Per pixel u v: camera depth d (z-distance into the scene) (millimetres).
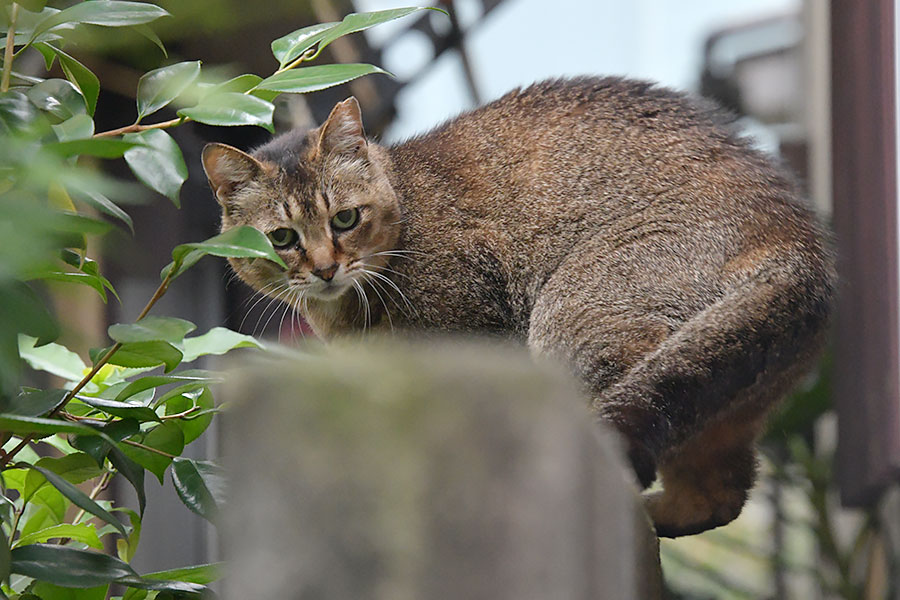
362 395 1342
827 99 9219
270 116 2729
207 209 7918
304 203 5633
